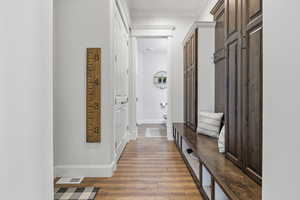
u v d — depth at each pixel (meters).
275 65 0.88
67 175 2.66
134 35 4.99
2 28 0.70
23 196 0.81
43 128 0.96
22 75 0.81
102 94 2.67
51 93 1.03
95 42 2.66
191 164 2.73
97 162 2.68
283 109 0.82
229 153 2.09
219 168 1.85
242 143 1.79
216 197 1.73
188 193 2.20
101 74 2.66
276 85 0.87
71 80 2.67
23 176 0.81
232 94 2.03
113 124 2.90
